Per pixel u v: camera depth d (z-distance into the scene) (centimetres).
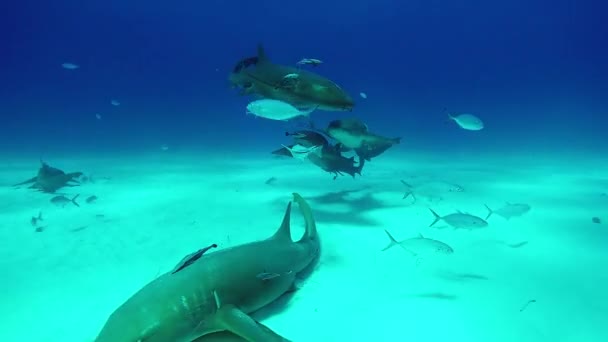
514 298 448
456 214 580
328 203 922
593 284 483
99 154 2228
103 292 467
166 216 812
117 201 951
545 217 796
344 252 600
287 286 445
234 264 385
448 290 471
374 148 888
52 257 577
